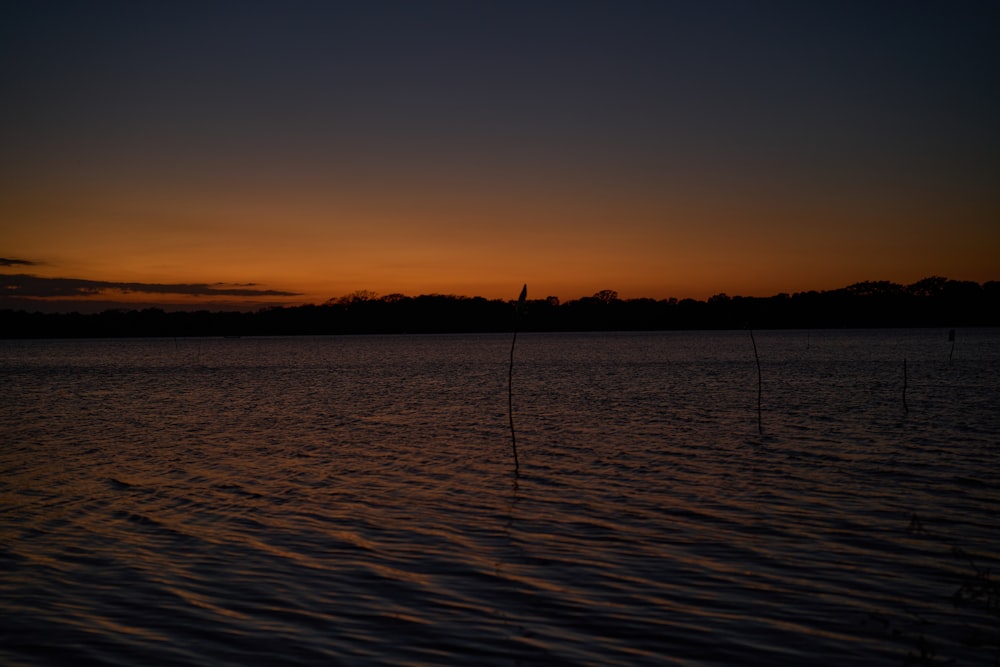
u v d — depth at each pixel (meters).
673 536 14.98
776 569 12.87
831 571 12.74
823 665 9.30
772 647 9.81
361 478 21.45
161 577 12.61
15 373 88.19
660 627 10.45
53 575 12.72
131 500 18.59
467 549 14.17
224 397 52.53
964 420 33.47
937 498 18.12
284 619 10.80
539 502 18.16
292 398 51.16
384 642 10.01
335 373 83.75
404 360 120.56
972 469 21.75
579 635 10.22
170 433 32.50
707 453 25.30
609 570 12.88
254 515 16.98
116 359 135.75
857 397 45.88
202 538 15.04
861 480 20.39
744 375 69.81
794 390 51.91
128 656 9.62
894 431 30.17
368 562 13.41
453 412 40.62
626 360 106.81
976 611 10.91
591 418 36.62
